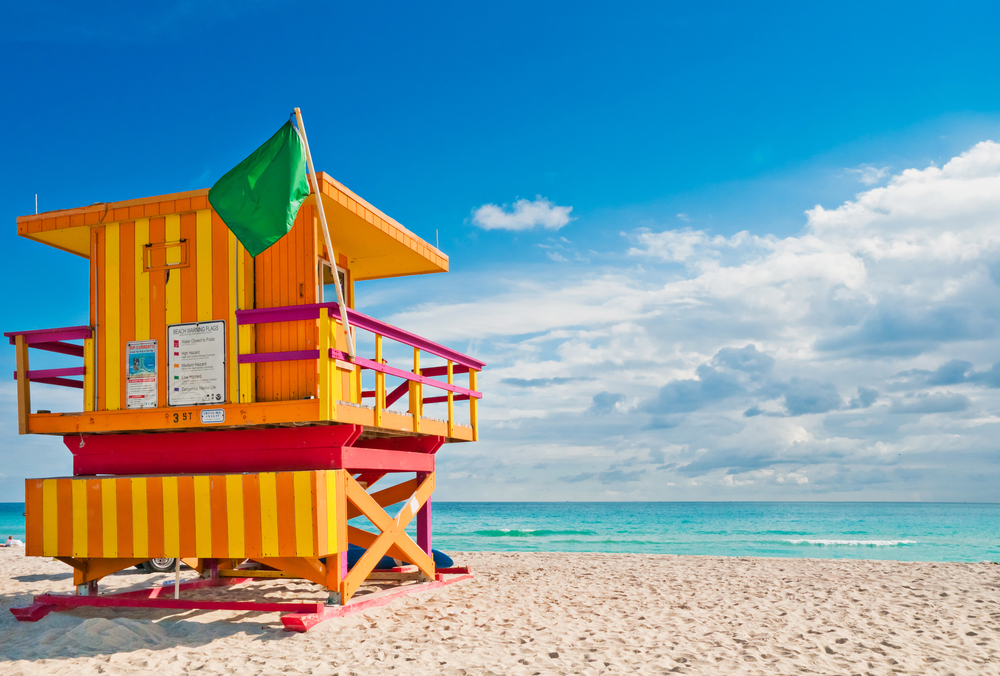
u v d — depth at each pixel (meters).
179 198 7.38
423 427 8.81
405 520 9.09
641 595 9.86
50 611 7.73
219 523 6.66
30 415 7.55
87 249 8.71
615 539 41.97
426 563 9.84
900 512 105.62
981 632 7.27
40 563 14.96
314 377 6.89
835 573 12.61
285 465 7.26
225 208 6.62
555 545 35.75
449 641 6.68
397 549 9.27
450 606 8.61
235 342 7.07
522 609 8.50
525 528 58.28
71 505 7.11
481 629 7.26
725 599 9.52
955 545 36.59
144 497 6.90
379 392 7.63
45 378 7.66
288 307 6.75
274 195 6.49
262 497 6.58
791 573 12.65
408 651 6.27
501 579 11.46
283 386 7.00
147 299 7.43
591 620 7.86
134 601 7.31
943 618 8.06
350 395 7.11
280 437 7.31
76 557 7.12
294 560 7.20
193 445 7.51
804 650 6.48
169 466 7.54
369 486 10.08
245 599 9.05
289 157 6.54
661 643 6.73
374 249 9.38
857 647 6.59
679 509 132.62
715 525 62.53
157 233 7.50
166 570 12.60
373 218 8.27
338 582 7.28
